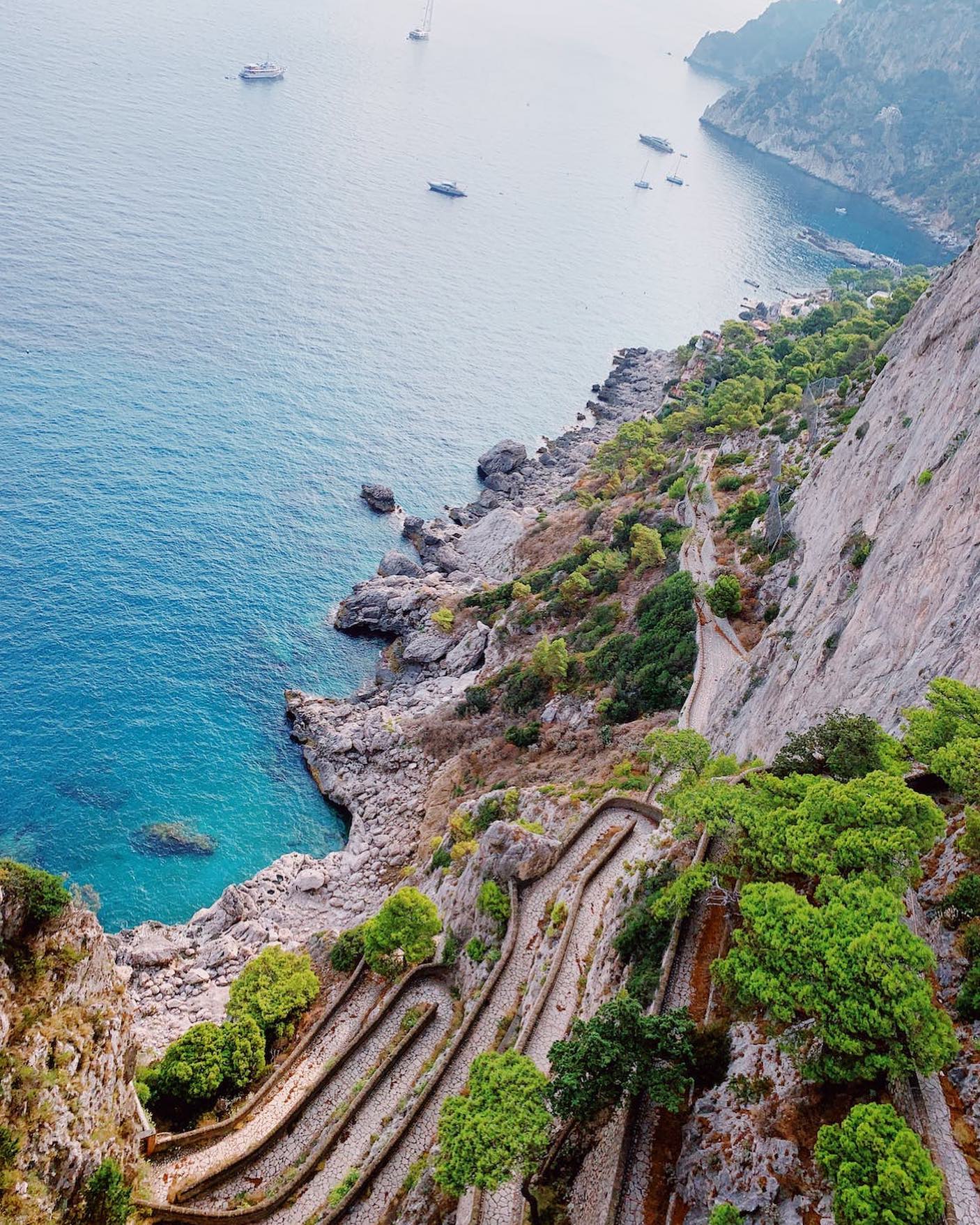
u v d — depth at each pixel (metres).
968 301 79.44
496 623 130.50
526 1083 42.47
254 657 128.38
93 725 110.81
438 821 98.06
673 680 92.88
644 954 48.31
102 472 153.00
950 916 39.16
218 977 81.25
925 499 67.12
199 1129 57.84
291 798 109.31
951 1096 33.47
